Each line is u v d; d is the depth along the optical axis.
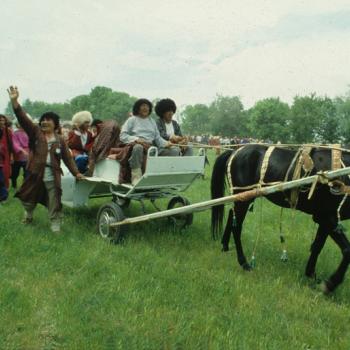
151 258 6.22
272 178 6.22
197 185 13.97
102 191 8.00
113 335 4.12
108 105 117.94
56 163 7.19
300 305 5.15
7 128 10.08
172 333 4.22
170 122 8.23
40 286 5.12
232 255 6.88
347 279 6.09
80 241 6.80
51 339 4.09
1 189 9.23
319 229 6.14
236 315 4.73
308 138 72.56
